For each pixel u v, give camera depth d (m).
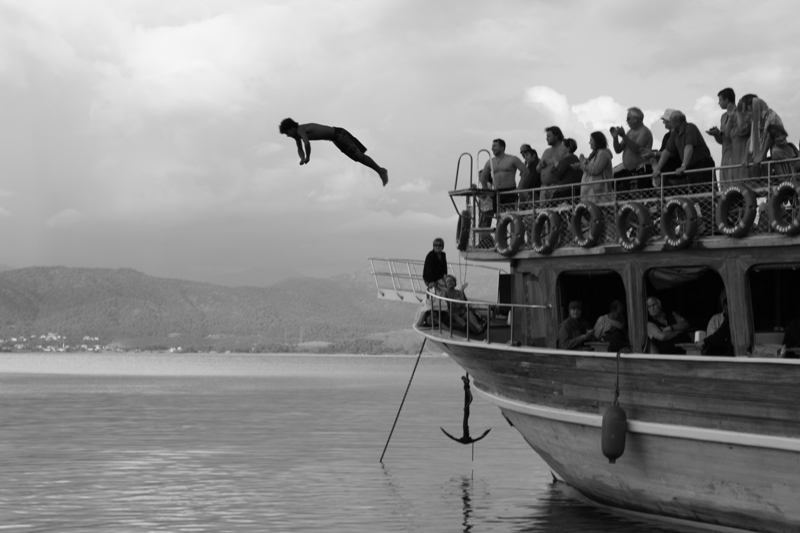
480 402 69.94
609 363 17.58
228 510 22.67
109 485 26.72
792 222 15.19
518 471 29.34
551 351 18.55
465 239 21.30
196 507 23.11
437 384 115.81
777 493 15.75
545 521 20.55
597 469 19.08
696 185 16.81
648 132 18.23
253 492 25.31
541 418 19.81
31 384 114.69
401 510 22.50
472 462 31.62
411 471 29.45
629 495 18.94
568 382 18.69
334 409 62.66
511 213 19.95
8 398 78.69
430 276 23.31
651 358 16.73
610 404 17.89
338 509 22.73
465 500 23.78
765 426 15.54
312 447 36.94
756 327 17.12
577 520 20.33
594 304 19.59
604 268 18.25
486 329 22.39
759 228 16.16
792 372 14.91
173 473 29.30
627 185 18.70
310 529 20.36
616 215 17.61
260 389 99.81
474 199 21.30
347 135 15.88
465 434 25.73
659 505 18.31
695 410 16.50
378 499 24.14
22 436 42.12
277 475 28.66
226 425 48.59
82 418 54.25
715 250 16.50
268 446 37.38
